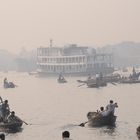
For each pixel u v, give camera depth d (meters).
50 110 123.38
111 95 176.25
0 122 79.56
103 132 77.38
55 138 74.06
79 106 134.12
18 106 140.00
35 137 75.19
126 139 70.88
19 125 80.31
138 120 93.06
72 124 89.19
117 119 95.44
